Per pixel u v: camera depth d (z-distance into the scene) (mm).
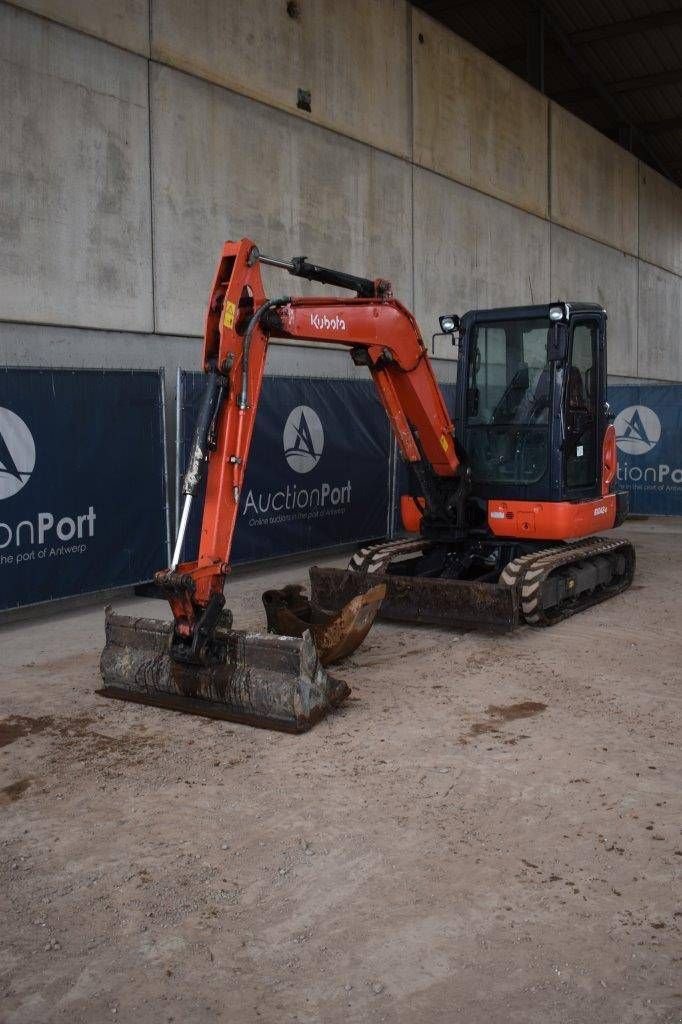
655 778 4289
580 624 7352
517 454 7664
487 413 7797
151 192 9102
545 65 20281
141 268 9031
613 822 3848
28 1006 2725
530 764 4473
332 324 6020
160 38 9070
